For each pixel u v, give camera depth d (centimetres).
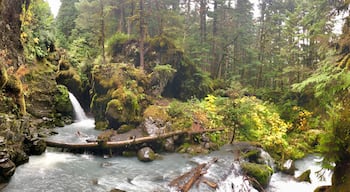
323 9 1725
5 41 1559
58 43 2995
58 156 1141
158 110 1558
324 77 1281
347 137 617
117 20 3028
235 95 1958
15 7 1686
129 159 1196
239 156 1248
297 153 1442
